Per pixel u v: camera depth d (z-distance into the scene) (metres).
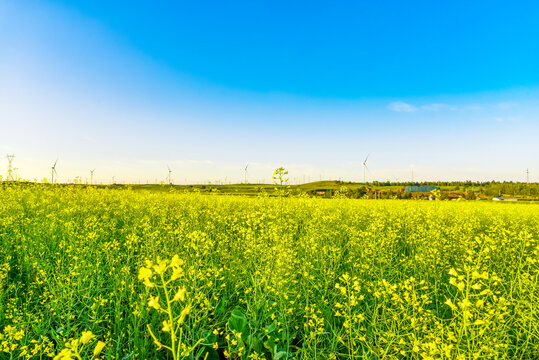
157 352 3.39
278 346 3.58
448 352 2.51
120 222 9.99
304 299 4.50
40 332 3.50
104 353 3.36
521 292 4.07
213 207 12.44
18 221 8.42
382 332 3.28
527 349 3.36
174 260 1.56
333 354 3.14
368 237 6.42
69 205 11.41
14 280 5.15
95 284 4.70
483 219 12.51
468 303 2.58
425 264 5.52
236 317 3.78
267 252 5.37
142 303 3.82
